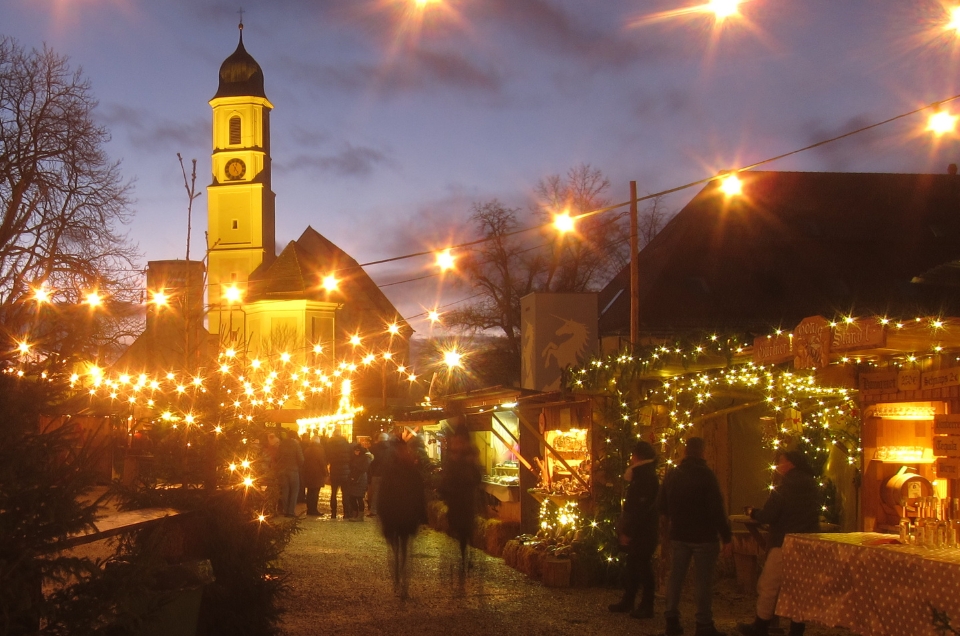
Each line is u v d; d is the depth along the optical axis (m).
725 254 29.08
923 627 6.01
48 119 23.97
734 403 12.27
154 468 7.25
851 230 30.12
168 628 5.37
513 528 12.87
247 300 61.91
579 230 37.50
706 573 7.96
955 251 29.78
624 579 9.51
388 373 65.19
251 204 68.88
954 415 8.13
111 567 4.76
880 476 9.43
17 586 4.15
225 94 69.25
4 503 4.26
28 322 4.98
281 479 18.59
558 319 17.22
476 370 38.47
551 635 8.02
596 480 10.71
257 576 7.39
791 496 7.86
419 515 10.39
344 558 12.86
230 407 7.95
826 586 6.93
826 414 11.91
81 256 23.41
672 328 27.23
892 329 7.21
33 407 4.59
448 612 8.98
